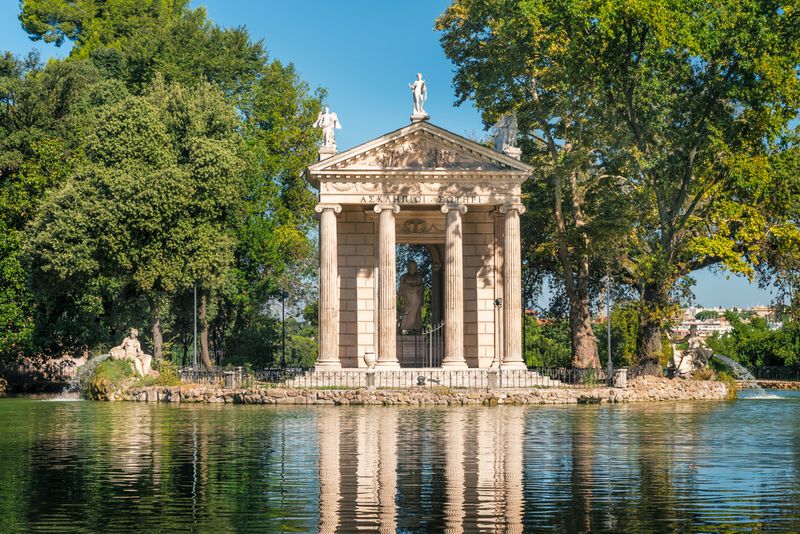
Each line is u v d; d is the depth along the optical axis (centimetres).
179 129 8806
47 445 4194
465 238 8912
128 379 7800
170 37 10588
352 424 5147
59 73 9869
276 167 10788
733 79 7806
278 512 2655
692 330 8438
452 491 2955
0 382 9644
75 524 2525
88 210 8106
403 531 2423
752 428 4919
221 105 9200
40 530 2462
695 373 8169
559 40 8250
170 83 9675
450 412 6116
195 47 10606
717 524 2486
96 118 9331
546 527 2459
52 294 9119
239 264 10606
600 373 8094
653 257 7944
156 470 3409
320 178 8381
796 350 12144
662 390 7431
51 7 12694
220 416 5781
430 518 2564
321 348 8388
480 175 8406
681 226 8044
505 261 8450
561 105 8669
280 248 10819
